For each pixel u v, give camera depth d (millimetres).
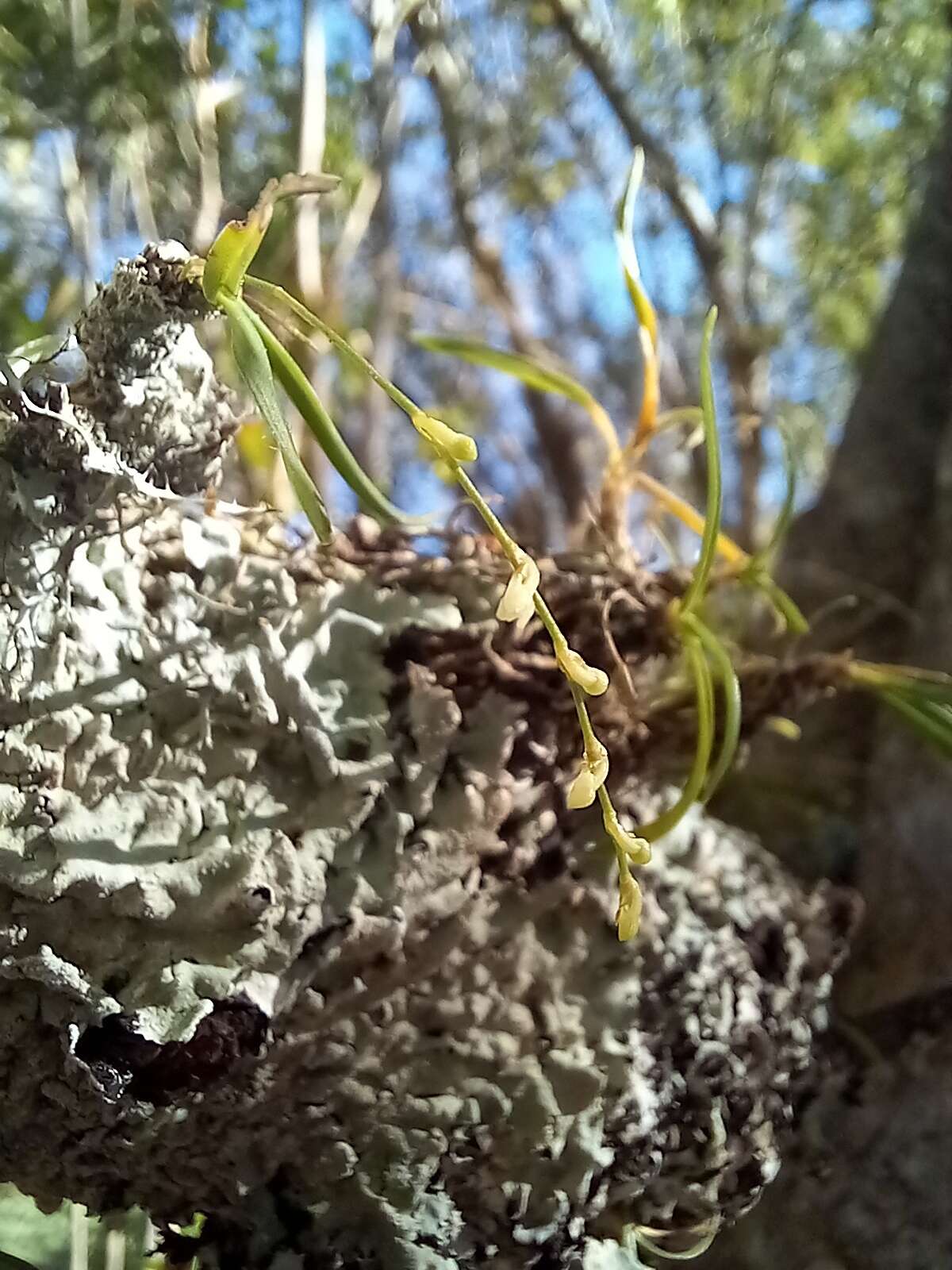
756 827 193
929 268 227
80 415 96
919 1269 155
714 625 181
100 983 93
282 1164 108
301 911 98
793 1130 150
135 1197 114
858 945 180
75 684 97
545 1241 113
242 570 109
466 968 109
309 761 103
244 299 102
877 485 216
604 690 95
